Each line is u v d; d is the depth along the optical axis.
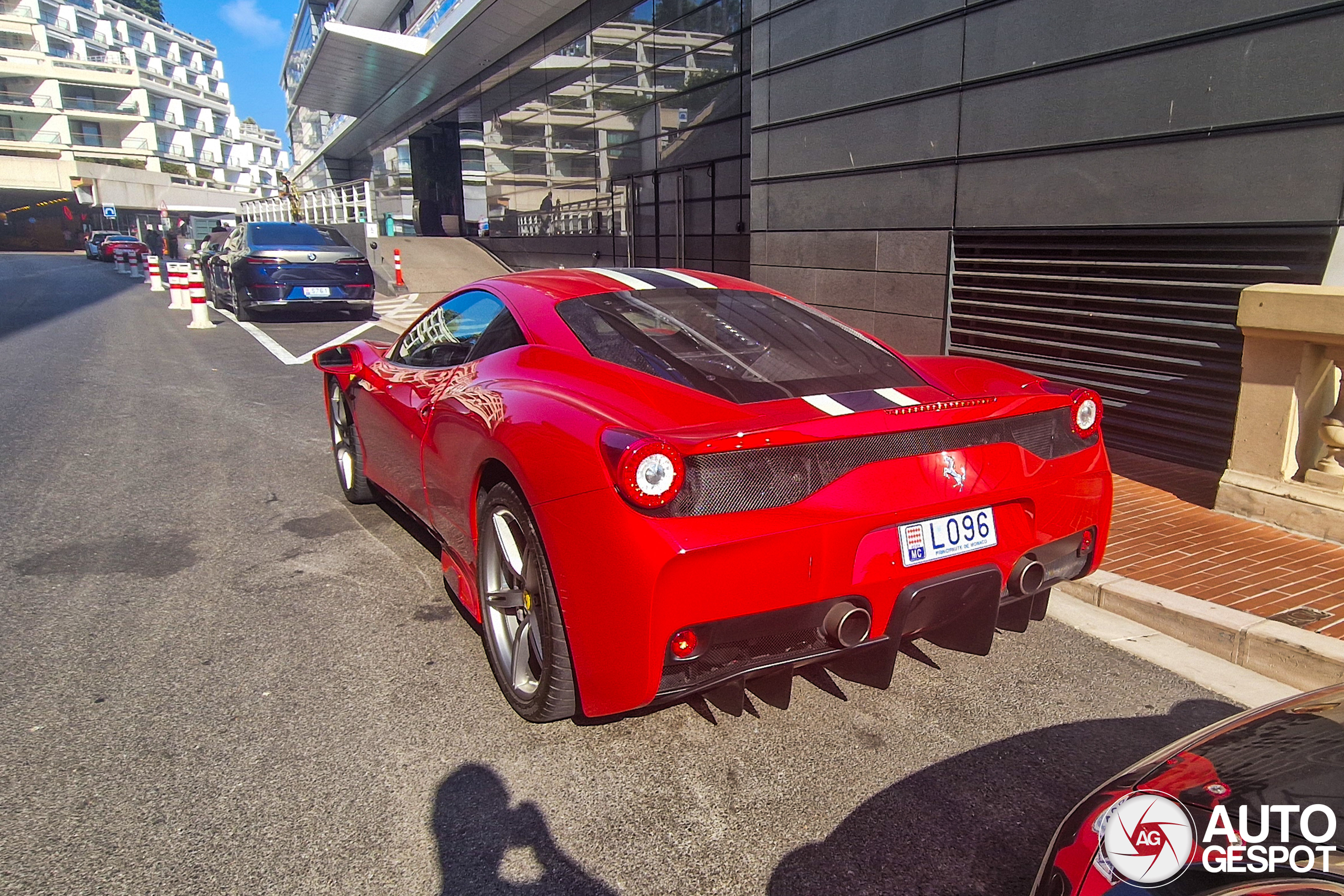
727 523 1.99
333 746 2.40
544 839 2.02
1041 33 5.84
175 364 9.59
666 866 1.93
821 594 2.11
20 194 63.59
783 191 8.70
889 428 2.19
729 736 2.47
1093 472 2.62
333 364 4.27
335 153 44.81
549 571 2.23
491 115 22.28
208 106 87.56
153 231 52.19
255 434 6.34
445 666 2.87
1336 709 1.57
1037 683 2.79
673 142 14.12
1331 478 3.92
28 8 71.31
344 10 35.44
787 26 8.32
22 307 16.67
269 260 12.85
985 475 2.36
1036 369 6.25
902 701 2.67
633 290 3.06
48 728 2.48
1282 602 3.17
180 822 2.06
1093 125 5.58
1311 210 4.47
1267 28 4.57
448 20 20.34
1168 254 5.25
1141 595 3.27
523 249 20.91
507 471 2.47
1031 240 6.16
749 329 2.81
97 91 73.00
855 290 7.92
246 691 2.70
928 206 7.00
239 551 3.96
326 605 3.36
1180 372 5.27
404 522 4.37
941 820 2.10
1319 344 3.90
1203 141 4.94
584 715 2.17
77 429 6.46
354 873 1.90
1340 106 4.30
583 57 16.92
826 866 1.93
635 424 2.10
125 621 3.21
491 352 3.02
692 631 2.01
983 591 2.37
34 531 4.22
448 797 2.18
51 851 1.96
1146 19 5.17
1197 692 2.73
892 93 7.18
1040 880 1.52
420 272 19.89
